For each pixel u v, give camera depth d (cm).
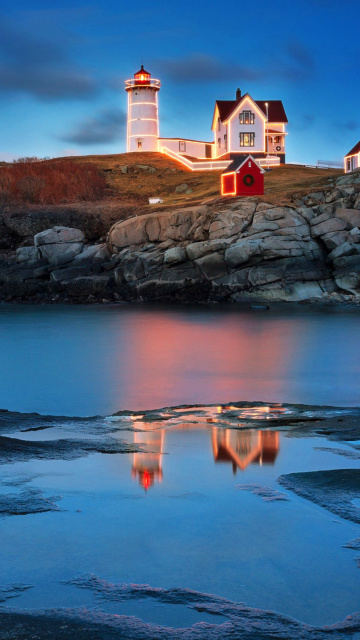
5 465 995
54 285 5884
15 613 564
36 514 795
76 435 1250
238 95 10250
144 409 1914
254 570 649
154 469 991
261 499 848
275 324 4156
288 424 1380
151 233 6122
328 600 592
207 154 10956
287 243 5503
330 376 2478
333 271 5522
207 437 1233
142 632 535
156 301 5669
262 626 547
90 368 2719
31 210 7450
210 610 573
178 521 774
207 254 5659
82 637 525
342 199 5806
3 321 4472
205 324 4222
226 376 2506
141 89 10744
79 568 654
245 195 6862
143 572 645
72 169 9056
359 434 1251
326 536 729
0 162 10644
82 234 6475
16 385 2342
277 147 10300
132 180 9262
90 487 898
